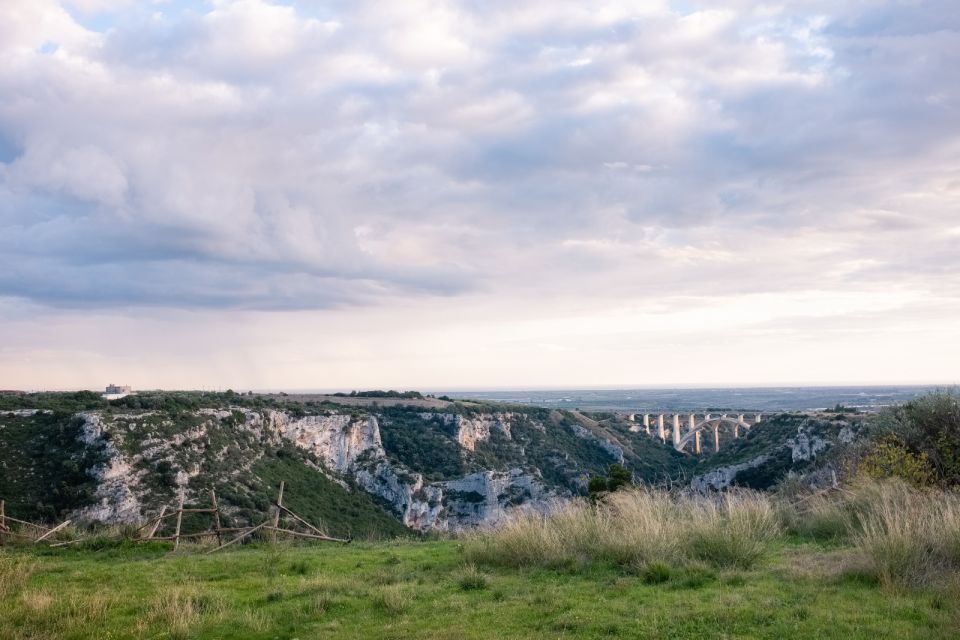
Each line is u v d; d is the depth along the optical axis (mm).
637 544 12727
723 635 7836
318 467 80625
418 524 82875
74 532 20406
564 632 8383
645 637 8023
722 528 13312
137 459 55531
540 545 13648
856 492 15555
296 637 8805
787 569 11219
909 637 7387
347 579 12648
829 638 7555
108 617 10094
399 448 96438
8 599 11094
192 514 51625
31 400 63812
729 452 93688
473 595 10898
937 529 10750
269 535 21172
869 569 10227
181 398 74938
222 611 10148
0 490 48656
